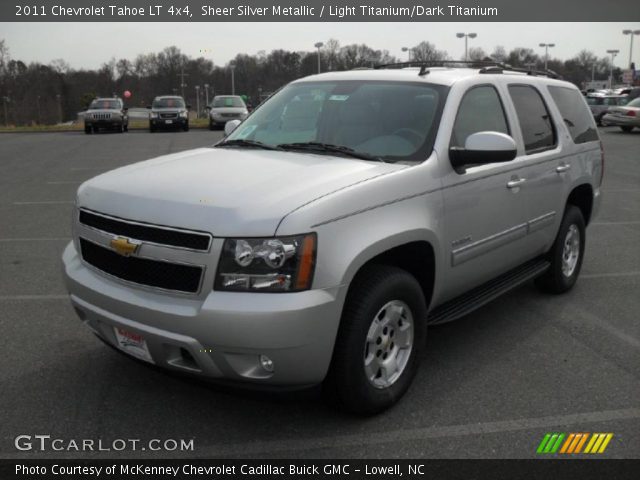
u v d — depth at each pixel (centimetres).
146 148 2097
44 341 450
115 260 331
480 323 502
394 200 345
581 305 546
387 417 353
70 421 344
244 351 295
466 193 399
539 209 494
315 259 300
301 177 338
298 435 334
